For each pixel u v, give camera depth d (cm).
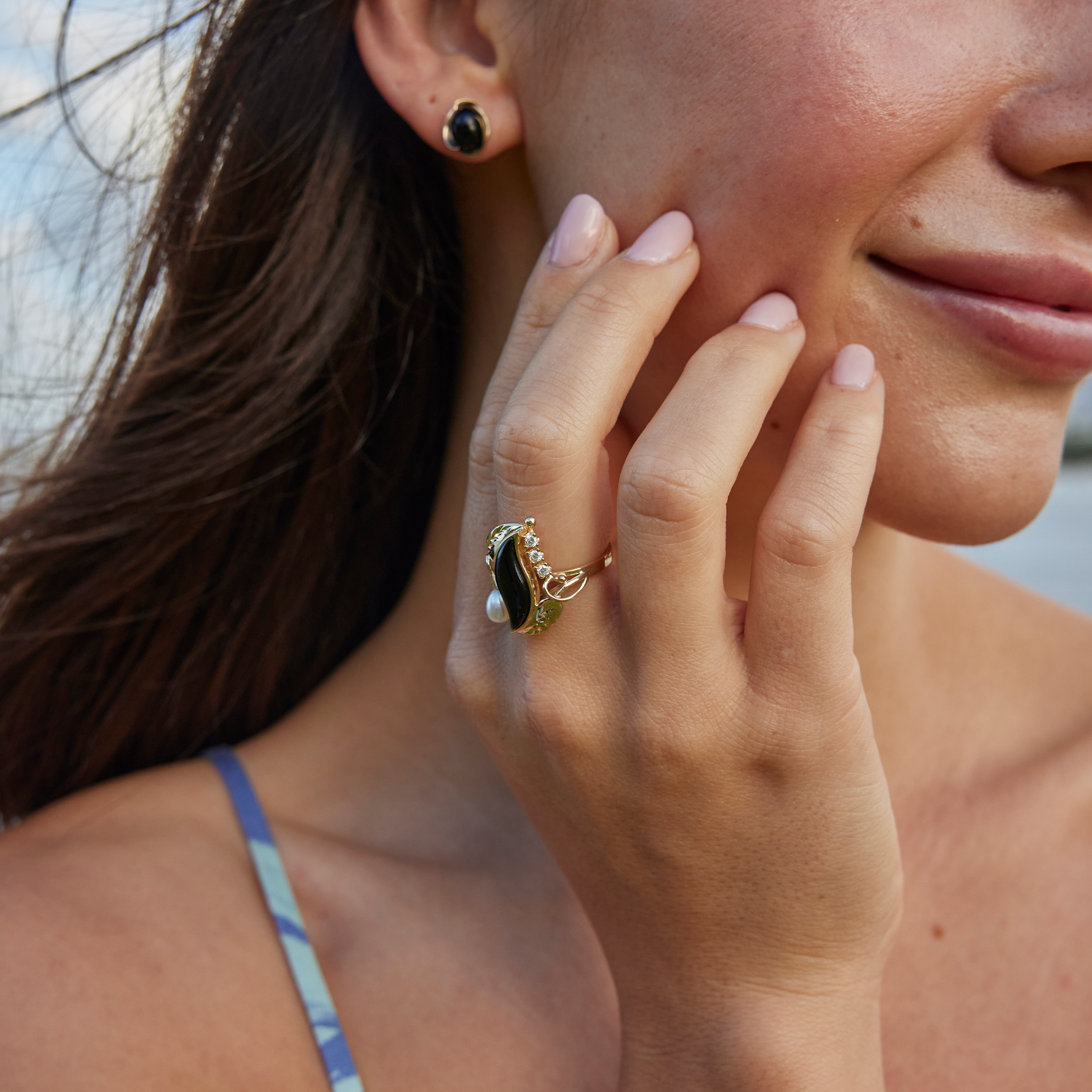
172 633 47
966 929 41
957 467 36
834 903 35
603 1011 39
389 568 48
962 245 34
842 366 35
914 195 34
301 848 42
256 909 40
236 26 42
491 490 37
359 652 46
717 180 35
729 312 36
